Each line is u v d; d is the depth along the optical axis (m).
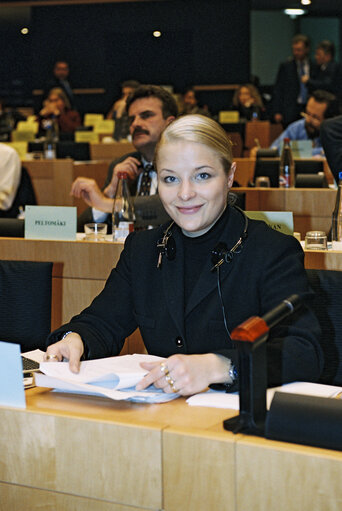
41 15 13.66
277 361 1.41
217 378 1.38
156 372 1.35
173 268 1.60
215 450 1.07
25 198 4.62
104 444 1.15
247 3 13.04
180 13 13.30
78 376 1.44
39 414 1.20
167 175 1.49
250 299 1.54
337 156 3.67
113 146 7.32
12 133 8.85
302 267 1.55
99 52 13.65
